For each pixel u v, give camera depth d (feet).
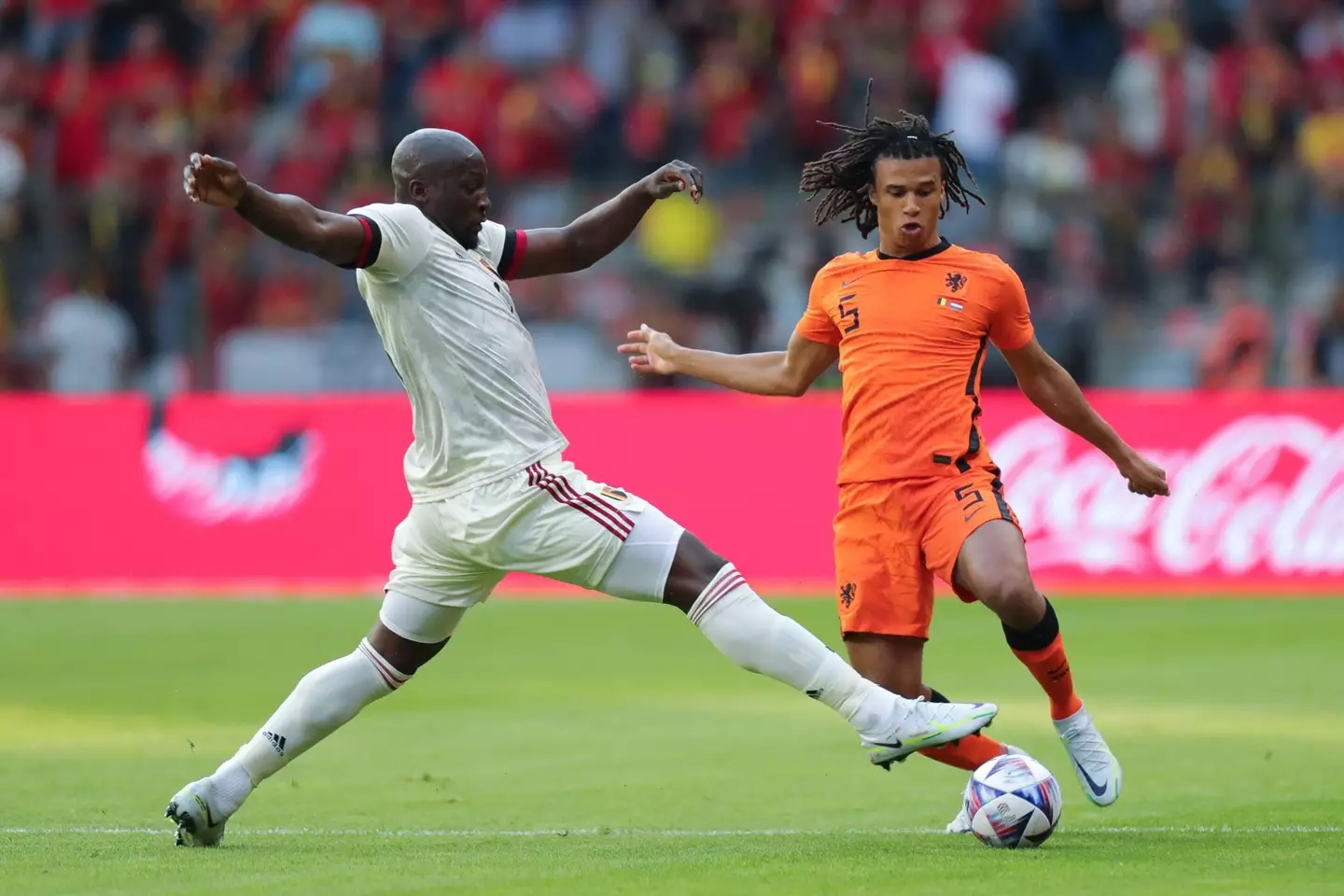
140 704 118.62
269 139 237.66
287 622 159.33
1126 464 75.82
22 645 147.13
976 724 65.21
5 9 257.14
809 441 177.68
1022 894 56.70
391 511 181.98
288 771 92.32
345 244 64.54
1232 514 170.50
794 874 61.00
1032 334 73.05
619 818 77.92
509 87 244.22
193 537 183.93
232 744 102.94
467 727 107.76
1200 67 241.76
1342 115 245.65
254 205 61.21
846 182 73.97
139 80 242.99
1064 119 237.45
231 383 214.69
